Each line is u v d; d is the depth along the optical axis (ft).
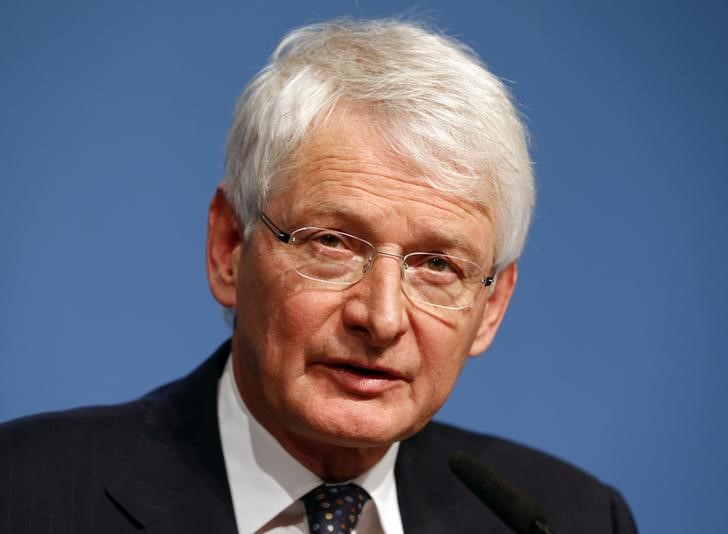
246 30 35.17
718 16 38.47
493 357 36.01
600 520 28.89
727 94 38.37
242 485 24.88
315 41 24.85
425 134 22.63
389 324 22.18
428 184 22.68
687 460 37.04
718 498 37.04
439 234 22.75
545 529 22.65
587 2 37.70
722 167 38.09
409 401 23.35
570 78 37.32
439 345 23.32
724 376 37.42
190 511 24.34
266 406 24.64
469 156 22.91
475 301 23.99
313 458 24.79
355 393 22.85
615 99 37.68
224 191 25.25
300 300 22.75
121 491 24.16
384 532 25.53
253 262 23.72
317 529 24.48
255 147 24.04
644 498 36.63
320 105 23.03
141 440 25.30
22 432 24.73
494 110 23.65
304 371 22.94
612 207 37.29
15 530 23.08
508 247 24.68
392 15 35.88
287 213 23.08
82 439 24.94
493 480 23.00
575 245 36.86
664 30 38.19
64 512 23.57
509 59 36.70
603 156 37.35
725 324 37.63
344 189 22.52
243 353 24.81
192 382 26.71
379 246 22.65
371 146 22.66
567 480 29.48
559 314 36.60
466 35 36.29
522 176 24.34
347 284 22.67
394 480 26.76
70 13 33.42
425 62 23.54
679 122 38.04
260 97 24.45
